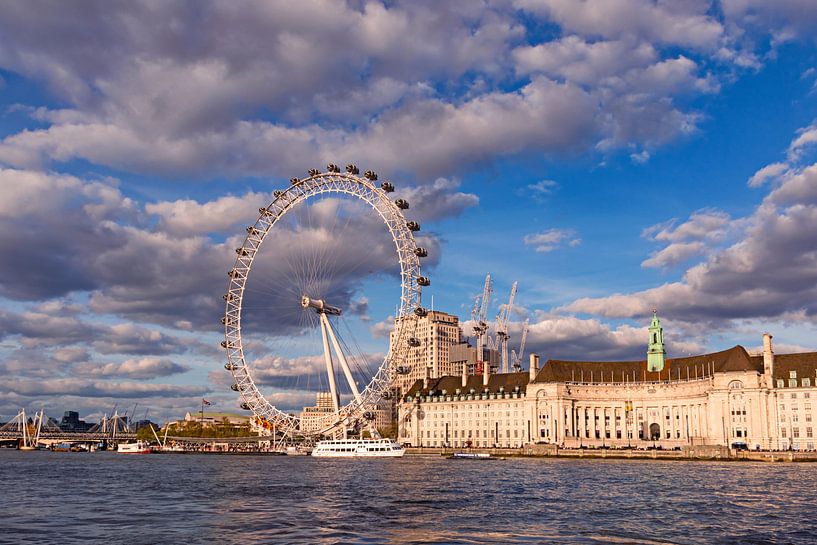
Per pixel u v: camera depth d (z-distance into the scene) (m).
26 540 81.12
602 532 85.19
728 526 89.81
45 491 138.00
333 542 78.69
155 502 116.88
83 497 125.94
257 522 93.06
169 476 178.62
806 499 117.38
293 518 96.50
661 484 145.75
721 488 136.38
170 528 88.75
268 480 161.62
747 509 105.25
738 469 196.25
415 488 138.88
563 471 190.00
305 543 78.19
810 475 170.50
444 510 104.50
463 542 78.62
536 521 93.62
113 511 105.56
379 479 162.75
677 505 109.94
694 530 86.81
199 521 94.25
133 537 82.50
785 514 100.00
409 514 100.25
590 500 116.81
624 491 131.50
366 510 104.69
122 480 165.25
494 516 98.19
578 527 88.81
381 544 77.56
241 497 123.50
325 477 170.50
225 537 82.06
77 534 84.88
